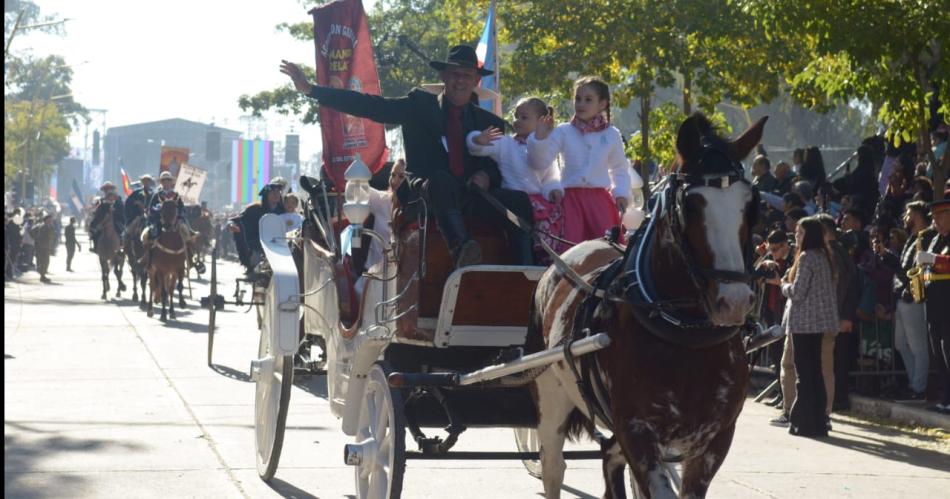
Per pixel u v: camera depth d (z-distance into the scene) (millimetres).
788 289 15172
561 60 25156
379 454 9523
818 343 14945
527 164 10312
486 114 11148
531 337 9188
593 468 12727
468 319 9594
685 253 6867
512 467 12570
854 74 17547
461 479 11891
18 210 58000
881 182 23500
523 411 9750
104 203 39812
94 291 44531
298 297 11609
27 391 17609
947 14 15812
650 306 7121
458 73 10852
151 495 10930
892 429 15445
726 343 7277
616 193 10172
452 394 9781
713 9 23172
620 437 7387
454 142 10844
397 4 50906
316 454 13094
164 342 25328
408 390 10031
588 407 7949
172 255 31266
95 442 13547
